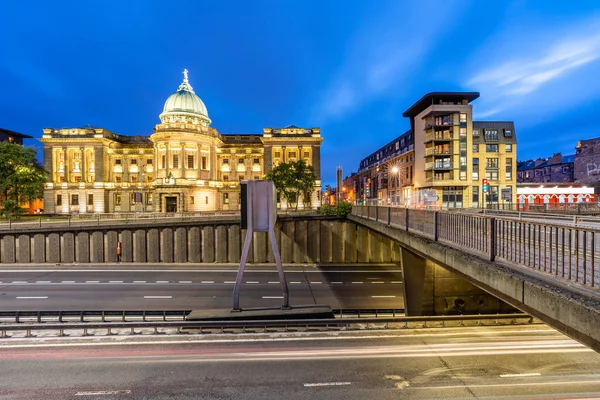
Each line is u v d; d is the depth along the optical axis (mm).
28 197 47188
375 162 86375
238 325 14250
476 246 8914
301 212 43375
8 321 15320
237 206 66625
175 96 65750
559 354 12273
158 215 41344
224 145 69688
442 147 52062
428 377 10750
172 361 11852
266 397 9734
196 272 31312
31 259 34688
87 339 13641
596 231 5023
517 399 9438
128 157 67312
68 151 64500
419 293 18062
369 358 12062
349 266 36500
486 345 13062
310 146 66625
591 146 61750
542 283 6059
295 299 23016
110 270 31688
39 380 10602
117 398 9664
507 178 54469
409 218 14305
